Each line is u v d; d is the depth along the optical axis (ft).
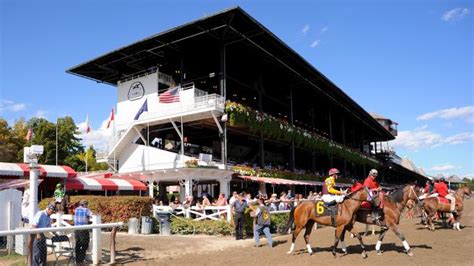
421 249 45.91
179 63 117.80
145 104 103.40
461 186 68.03
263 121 110.22
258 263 40.19
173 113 97.96
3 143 170.81
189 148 127.85
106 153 107.04
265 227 52.29
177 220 68.90
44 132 188.24
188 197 78.89
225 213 69.62
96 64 116.98
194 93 97.14
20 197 48.19
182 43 104.73
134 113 112.78
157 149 98.27
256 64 121.29
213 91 133.18
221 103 95.20
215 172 93.30
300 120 187.42
